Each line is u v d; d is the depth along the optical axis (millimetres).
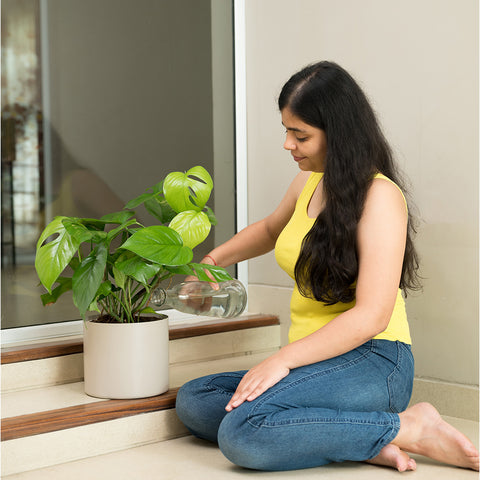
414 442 1613
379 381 1639
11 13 2168
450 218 2061
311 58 2455
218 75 2660
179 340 2346
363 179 1642
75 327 2305
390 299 1589
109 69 2373
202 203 1882
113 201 2398
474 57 1993
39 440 1676
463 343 2045
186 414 1807
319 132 1668
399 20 2176
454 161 2047
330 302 1691
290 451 1558
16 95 2188
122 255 1861
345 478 1582
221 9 2656
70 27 2283
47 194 2252
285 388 1580
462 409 2047
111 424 1794
